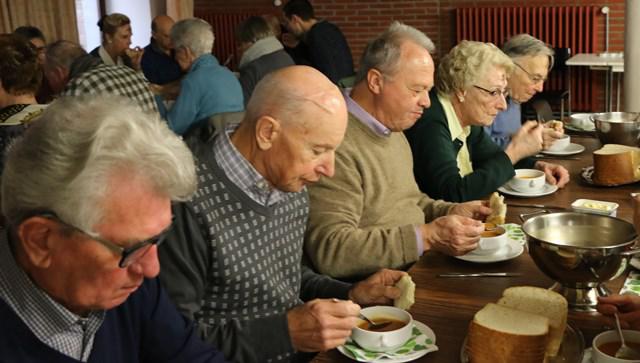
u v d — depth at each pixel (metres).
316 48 5.40
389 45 1.95
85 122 0.87
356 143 1.96
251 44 4.50
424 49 1.98
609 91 6.69
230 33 8.02
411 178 2.18
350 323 1.35
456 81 2.44
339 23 7.67
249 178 1.46
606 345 1.23
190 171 0.92
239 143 1.48
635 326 1.32
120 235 0.89
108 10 7.61
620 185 2.46
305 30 5.72
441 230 1.76
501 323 1.22
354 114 1.98
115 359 1.12
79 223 0.87
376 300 1.58
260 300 1.52
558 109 7.09
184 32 3.92
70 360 0.99
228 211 1.45
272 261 1.54
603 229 1.53
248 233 1.48
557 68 6.77
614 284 1.57
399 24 2.09
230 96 3.83
